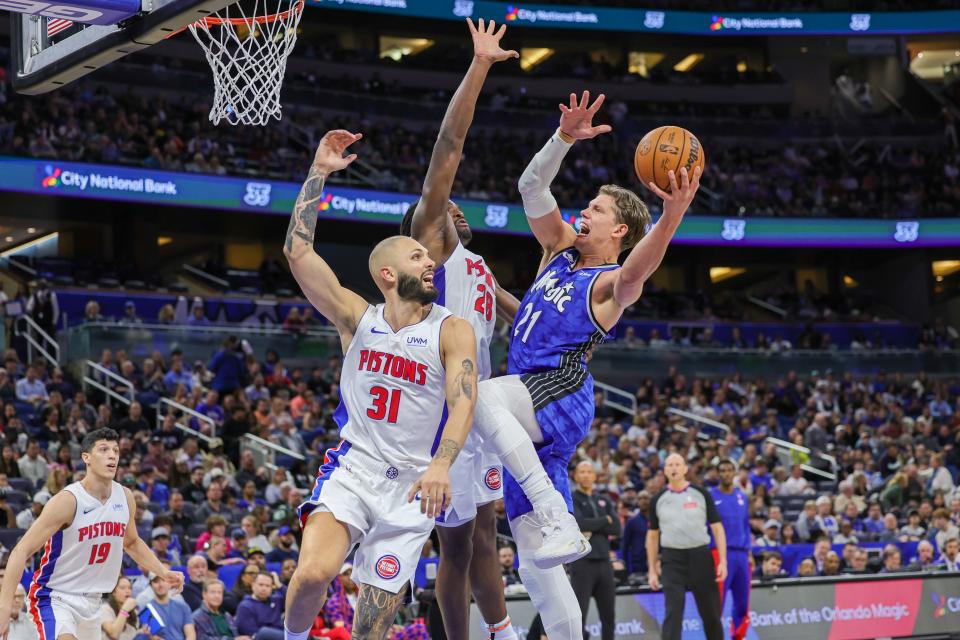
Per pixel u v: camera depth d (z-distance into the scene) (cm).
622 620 920
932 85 3541
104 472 573
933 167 3014
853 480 1570
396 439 367
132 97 2383
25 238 2533
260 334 1888
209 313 2078
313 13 2972
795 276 3134
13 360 1647
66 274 2172
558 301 410
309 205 385
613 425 1864
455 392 355
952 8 3131
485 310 452
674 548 820
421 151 2681
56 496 564
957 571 1069
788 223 2738
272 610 856
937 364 2359
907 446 1833
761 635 969
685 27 3073
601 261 423
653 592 934
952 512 1377
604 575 820
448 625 445
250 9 579
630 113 3073
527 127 2898
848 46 3316
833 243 2755
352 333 378
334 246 2714
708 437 1856
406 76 2917
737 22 3092
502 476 440
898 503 1529
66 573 570
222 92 578
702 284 3011
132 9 539
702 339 2469
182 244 2677
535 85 3028
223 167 2255
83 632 574
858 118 3203
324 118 2666
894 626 1020
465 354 362
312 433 1548
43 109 2206
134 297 2044
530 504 400
